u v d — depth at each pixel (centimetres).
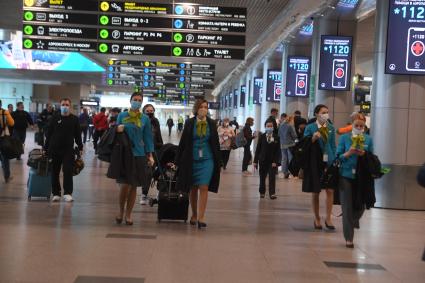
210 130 828
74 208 966
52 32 1562
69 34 1564
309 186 863
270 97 2866
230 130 1925
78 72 4328
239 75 4381
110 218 885
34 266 574
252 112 3656
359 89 2970
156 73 3362
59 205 992
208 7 1563
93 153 2420
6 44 4144
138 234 764
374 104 1199
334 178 747
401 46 1135
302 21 1894
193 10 1563
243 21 1566
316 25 1850
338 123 1825
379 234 852
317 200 877
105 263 598
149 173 862
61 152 1039
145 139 830
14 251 636
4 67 4181
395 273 610
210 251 679
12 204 980
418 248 754
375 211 1124
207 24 1564
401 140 1169
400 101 1166
